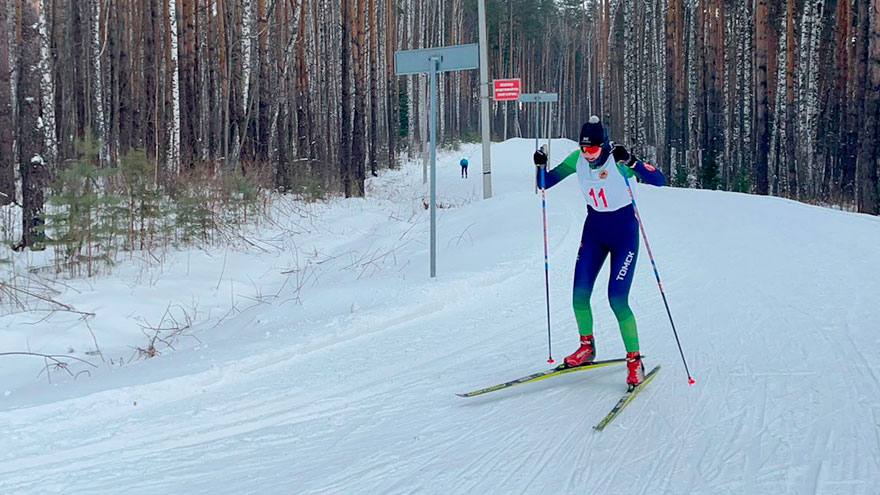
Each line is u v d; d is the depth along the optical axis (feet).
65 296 32.65
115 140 91.09
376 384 19.53
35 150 39.99
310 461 14.65
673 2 124.57
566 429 16.03
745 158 120.47
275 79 97.40
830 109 115.03
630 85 144.77
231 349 22.22
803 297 27.71
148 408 17.94
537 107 64.44
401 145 190.60
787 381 18.54
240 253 44.27
